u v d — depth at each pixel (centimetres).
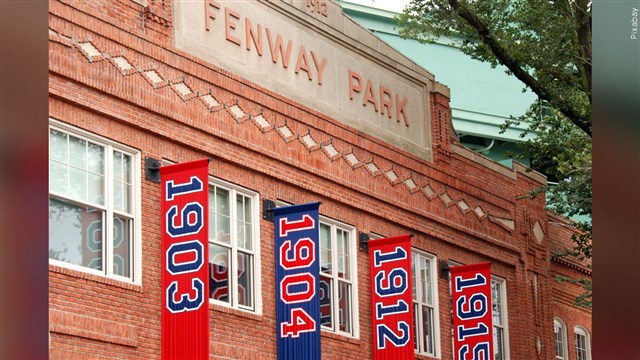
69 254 1639
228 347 1934
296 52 2358
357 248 2433
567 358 3381
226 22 2133
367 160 2519
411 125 2761
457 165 2898
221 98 2053
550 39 2445
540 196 3297
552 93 2495
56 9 1661
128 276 1759
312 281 2048
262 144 2153
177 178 1812
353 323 2364
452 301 2723
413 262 2653
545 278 3253
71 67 1673
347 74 2536
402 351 2334
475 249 2905
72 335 1586
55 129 1656
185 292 1766
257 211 2111
